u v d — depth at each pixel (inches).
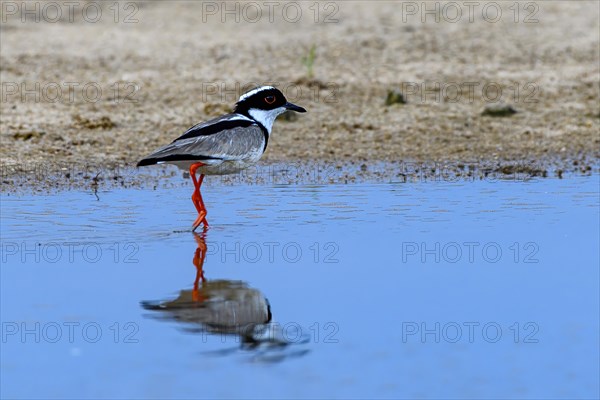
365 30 964.0
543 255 445.4
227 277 416.8
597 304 385.1
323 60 872.9
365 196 550.3
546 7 1041.5
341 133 708.7
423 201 538.9
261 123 510.0
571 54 897.5
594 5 1045.8
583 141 691.4
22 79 797.2
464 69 856.9
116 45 896.9
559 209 521.0
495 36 949.8
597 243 461.4
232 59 866.8
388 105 770.2
